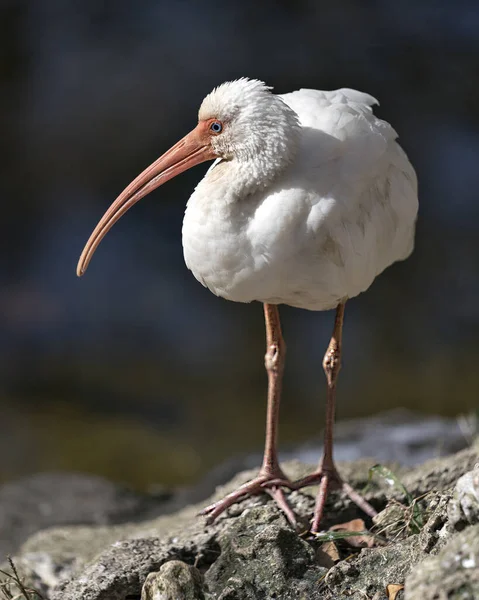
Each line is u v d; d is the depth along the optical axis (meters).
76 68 22.48
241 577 5.72
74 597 5.95
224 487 7.96
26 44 22.73
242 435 14.11
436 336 16.67
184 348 16.80
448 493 5.77
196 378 15.86
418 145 21.34
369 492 6.96
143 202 20.14
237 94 6.16
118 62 22.47
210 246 6.10
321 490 6.68
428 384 15.15
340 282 6.27
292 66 22.11
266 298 6.39
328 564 5.94
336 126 6.27
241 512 6.77
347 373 15.62
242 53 22.30
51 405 15.23
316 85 21.98
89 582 6.00
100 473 13.27
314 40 22.38
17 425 14.59
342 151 6.20
